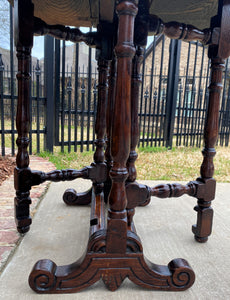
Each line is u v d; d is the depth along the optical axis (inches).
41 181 55.5
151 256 47.6
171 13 56.9
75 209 68.3
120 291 38.4
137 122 46.4
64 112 147.6
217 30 46.2
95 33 61.9
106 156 65.1
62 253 47.3
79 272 37.2
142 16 45.3
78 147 178.5
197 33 46.2
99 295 37.4
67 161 132.4
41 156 138.9
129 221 46.4
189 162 142.9
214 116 49.3
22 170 52.2
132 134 45.8
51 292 37.1
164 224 61.6
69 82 144.8
